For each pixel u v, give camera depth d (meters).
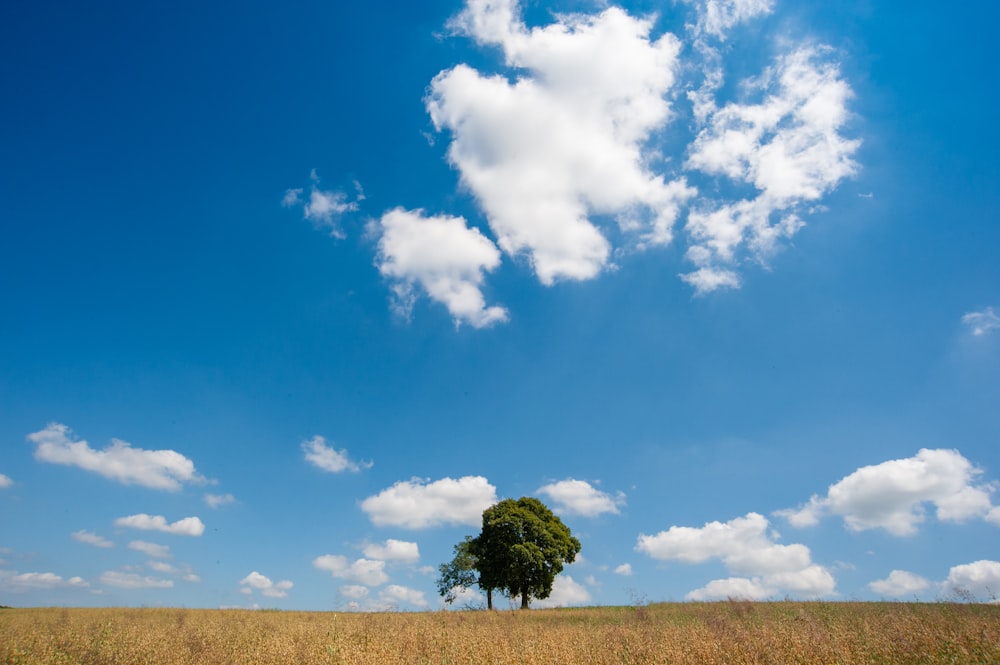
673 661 12.20
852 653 11.80
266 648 14.43
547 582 49.78
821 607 24.50
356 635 16.52
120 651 14.47
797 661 11.50
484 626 19.42
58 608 28.83
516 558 48.94
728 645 13.02
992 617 16.25
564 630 18.58
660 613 26.70
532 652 13.01
